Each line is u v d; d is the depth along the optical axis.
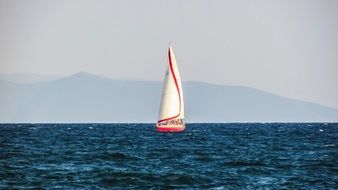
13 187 117.00
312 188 118.38
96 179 128.25
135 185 121.50
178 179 128.62
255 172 143.38
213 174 139.00
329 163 162.00
